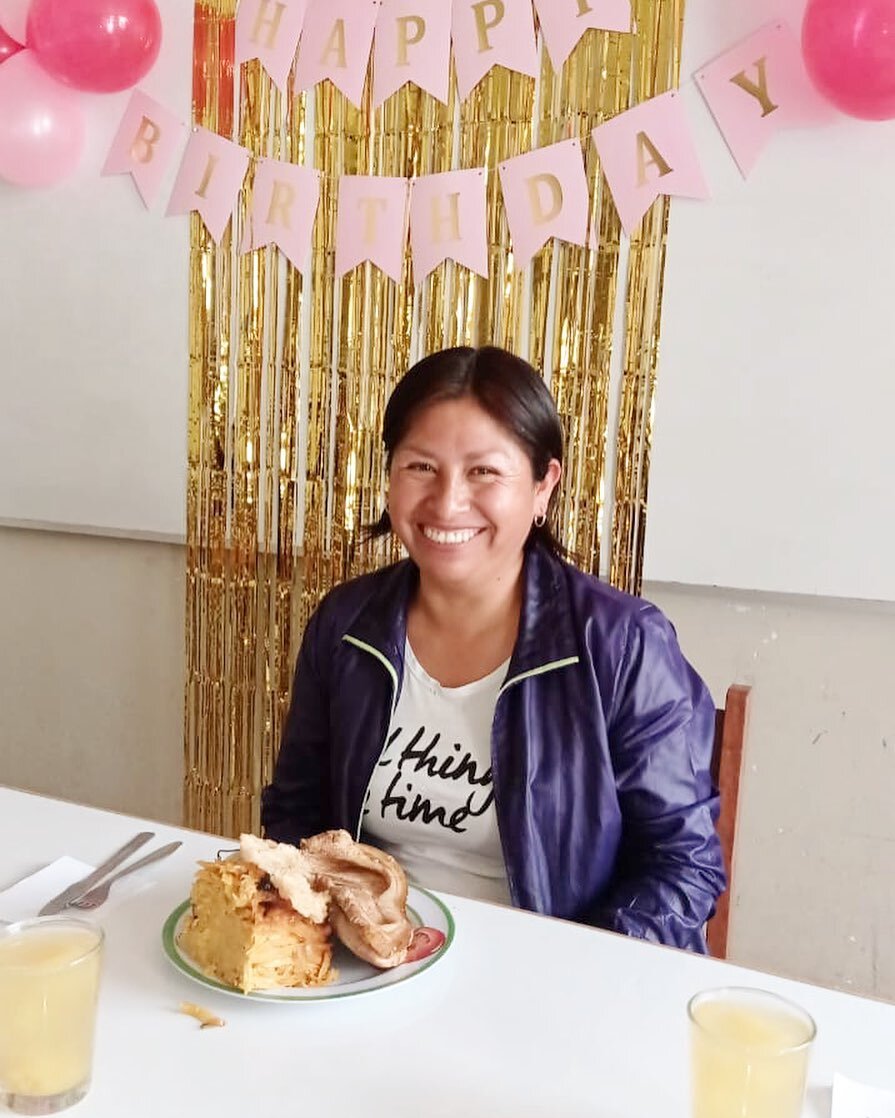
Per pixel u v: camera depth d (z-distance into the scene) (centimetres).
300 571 199
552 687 119
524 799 115
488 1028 77
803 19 145
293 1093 69
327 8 180
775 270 159
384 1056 73
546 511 126
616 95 164
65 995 67
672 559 171
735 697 127
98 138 203
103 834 107
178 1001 79
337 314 188
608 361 170
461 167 176
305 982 80
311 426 192
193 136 194
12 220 213
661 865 114
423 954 84
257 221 191
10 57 195
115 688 225
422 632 126
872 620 162
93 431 214
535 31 167
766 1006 70
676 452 168
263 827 134
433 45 174
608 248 168
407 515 118
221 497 203
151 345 205
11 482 224
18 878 98
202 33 190
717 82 157
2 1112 68
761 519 165
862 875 169
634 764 117
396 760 123
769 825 173
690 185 161
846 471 159
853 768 167
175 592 215
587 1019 78
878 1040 77
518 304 175
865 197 152
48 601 228
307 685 133
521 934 90
